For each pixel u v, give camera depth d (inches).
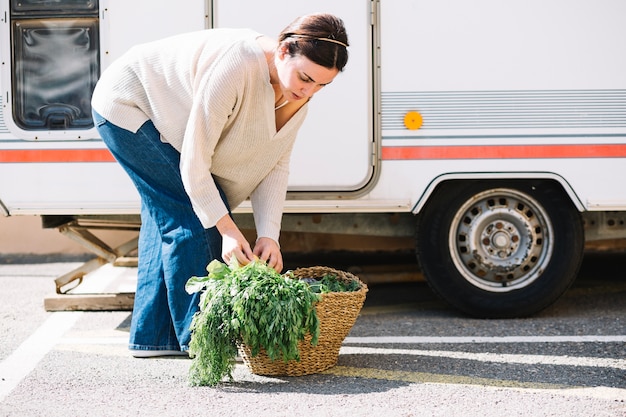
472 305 214.7
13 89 205.5
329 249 303.9
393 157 207.5
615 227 223.1
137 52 160.9
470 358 176.7
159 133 159.0
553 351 182.5
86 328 206.7
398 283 268.1
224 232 151.6
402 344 188.5
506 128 207.5
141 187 164.2
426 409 144.1
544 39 206.8
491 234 215.9
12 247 314.3
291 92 138.6
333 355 165.9
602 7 206.8
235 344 151.8
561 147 207.8
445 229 213.9
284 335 148.3
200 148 146.3
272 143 153.4
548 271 213.9
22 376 165.2
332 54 133.6
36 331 203.8
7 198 206.8
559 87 207.5
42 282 270.1
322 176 207.2
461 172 207.9
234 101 144.4
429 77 206.7
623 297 241.1
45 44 205.2
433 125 207.2
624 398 151.0
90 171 206.2
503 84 207.2
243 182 159.9
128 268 288.5
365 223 223.5
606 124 207.8
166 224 163.5
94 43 205.5
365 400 148.1
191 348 150.8
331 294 156.1
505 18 206.5
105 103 159.9
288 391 152.6
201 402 147.1
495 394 152.7
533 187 213.2
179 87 155.0
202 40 153.4
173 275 162.1
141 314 171.2
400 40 206.1
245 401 147.3
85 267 232.4
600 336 195.8
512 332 200.5
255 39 146.3
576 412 143.6
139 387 156.3
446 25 206.2
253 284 147.9
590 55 207.3
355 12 205.5
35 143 205.6
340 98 206.4
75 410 144.2
